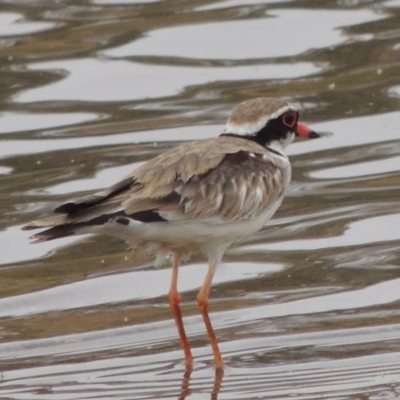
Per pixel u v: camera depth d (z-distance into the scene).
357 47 21.38
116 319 13.65
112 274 14.77
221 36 21.98
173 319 13.62
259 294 14.13
